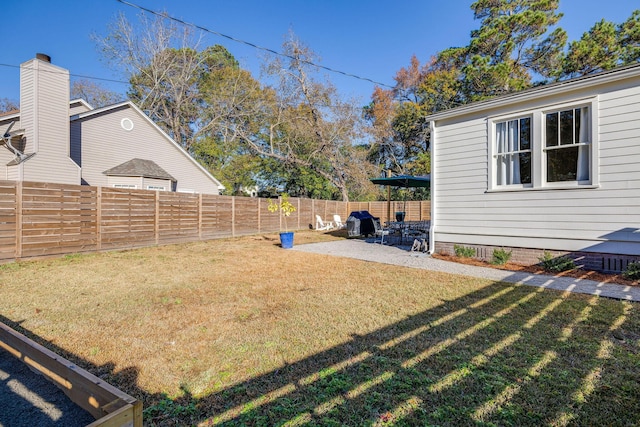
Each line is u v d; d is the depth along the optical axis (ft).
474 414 6.42
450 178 24.13
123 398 5.16
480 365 8.28
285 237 31.04
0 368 8.63
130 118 42.98
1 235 21.45
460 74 70.95
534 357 8.65
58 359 6.98
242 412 6.66
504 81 58.59
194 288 16.12
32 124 31.17
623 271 16.94
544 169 19.65
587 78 17.63
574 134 18.66
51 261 22.99
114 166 41.06
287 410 6.64
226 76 78.59
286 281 17.57
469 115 22.95
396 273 19.29
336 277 18.44
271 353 9.18
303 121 67.26
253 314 12.34
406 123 77.51
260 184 84.43
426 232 35.99
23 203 22.45
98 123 39.32
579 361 8.41
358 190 75.00
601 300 13.41
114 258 24.67
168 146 48.42
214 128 79.20
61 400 7.18
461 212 23.54
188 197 35.42
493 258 21.50
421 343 9.63
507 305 12.95
